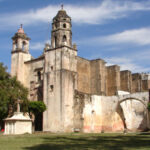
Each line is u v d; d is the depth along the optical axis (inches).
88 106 1918.1
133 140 935.7
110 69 2306.8
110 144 770.2
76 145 737.6
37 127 2036.2
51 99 1871.3
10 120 1366.9
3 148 648.4
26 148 650.8
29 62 2236.7
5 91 1694.1
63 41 1964.8
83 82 2112.5
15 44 2337.6
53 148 653.9
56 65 1905.8
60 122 1784.0
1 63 1925.4
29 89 2174.0
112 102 1971.0
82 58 2139.5
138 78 2475.4
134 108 1883.6
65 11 2097.7
